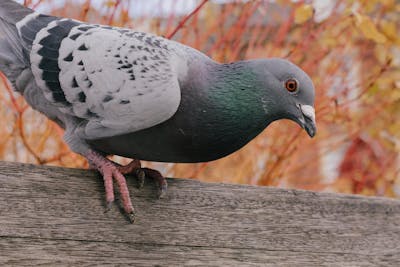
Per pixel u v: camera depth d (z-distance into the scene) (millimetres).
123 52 1047
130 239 1010
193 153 1055
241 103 1045
